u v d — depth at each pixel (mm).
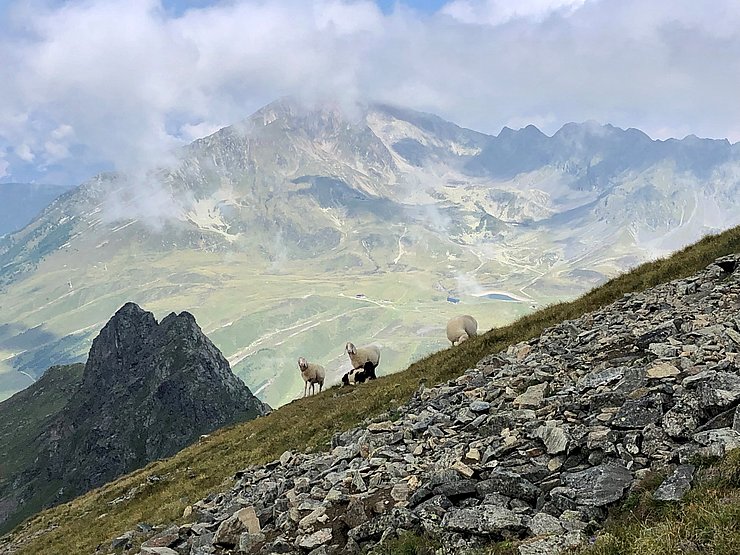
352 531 10398
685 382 10867
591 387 13203
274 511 13586
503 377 18578
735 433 8375
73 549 24219
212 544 13258
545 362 18312
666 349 13852
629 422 10289
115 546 18781
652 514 7570
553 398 13680
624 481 8719
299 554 10898
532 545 7746
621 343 17109
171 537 14922
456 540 8812
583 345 19250
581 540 7645
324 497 13289
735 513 6652
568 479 9336
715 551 6266
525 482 9812
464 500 10188
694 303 19391
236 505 16516
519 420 13008
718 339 13633
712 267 23000
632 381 12023
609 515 8156
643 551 6637
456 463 11445
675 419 9625
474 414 15383
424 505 10125
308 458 19703
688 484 7711
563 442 10594
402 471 12875
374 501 11500
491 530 8641
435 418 16344
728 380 10102
